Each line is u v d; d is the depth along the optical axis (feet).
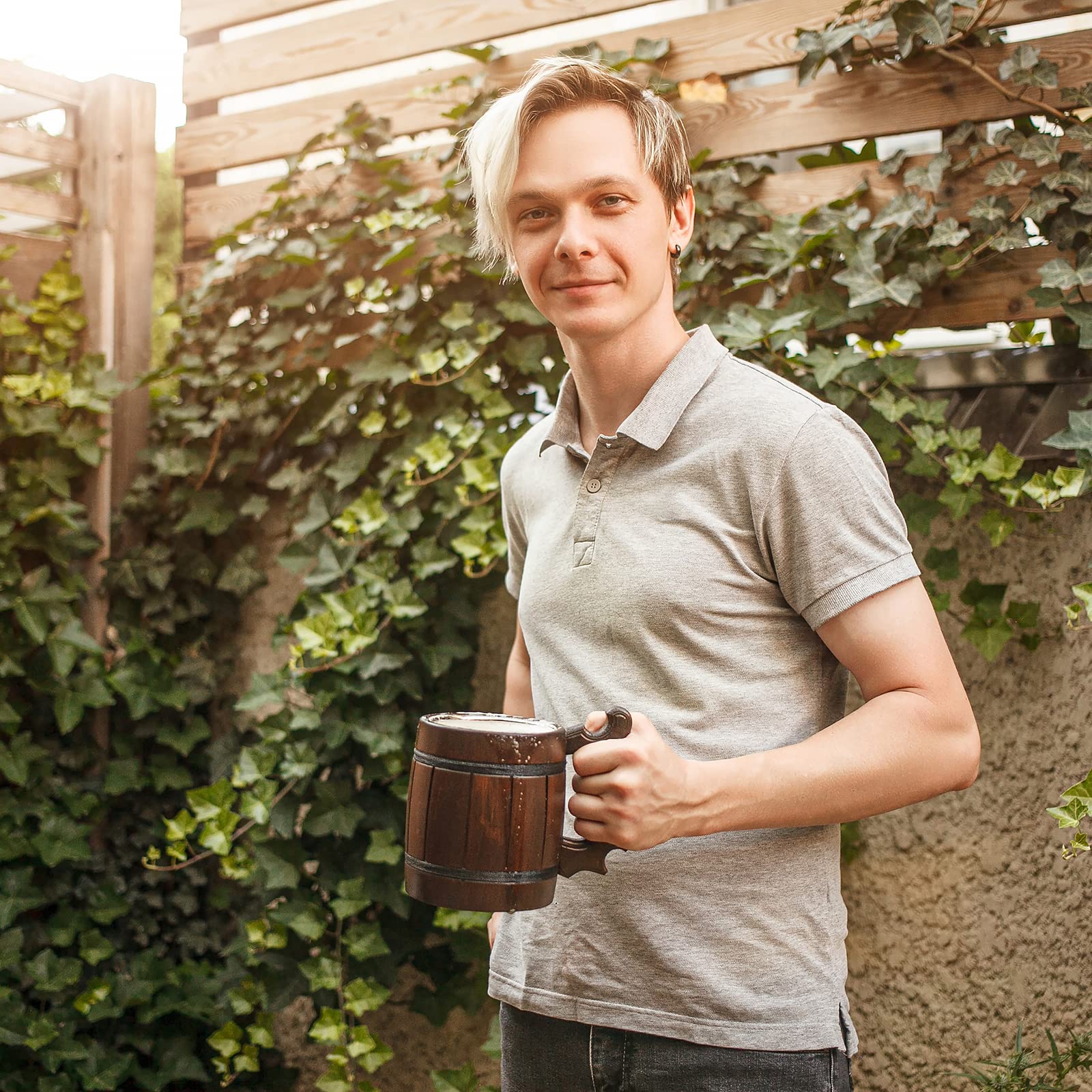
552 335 7.32
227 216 9.23
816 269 6.46
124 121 9.30
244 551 8.76
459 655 7.41
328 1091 7.43
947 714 3.30
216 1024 8.27
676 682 3.56
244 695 7.89
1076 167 5.70
